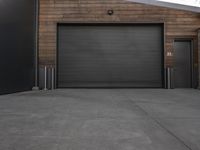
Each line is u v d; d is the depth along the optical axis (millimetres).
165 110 4691
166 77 10344
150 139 2764
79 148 2441
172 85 10258
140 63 10594
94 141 2676
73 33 10656
